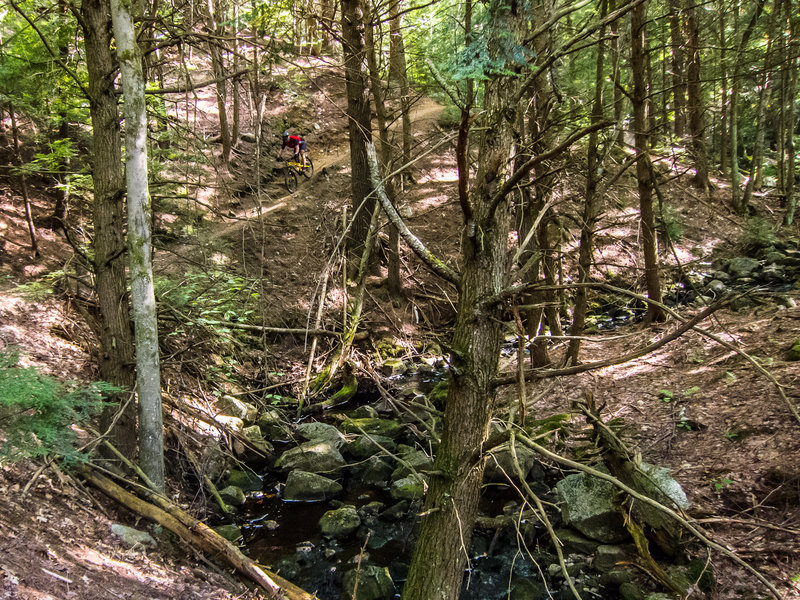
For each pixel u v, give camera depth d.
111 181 5.84
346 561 6.02
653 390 8.33
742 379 7.82
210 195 14.45
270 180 16.89
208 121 17.55
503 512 6.54
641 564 5.34
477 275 3.81
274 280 12.73
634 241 14.43
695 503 5.73
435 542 3.82
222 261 11.98
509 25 3.35
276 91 19.91
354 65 10.03
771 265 14.36
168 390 7.56
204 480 7.05
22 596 3.54
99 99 5.73
